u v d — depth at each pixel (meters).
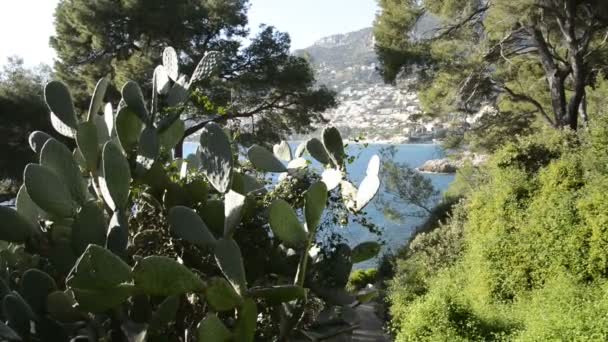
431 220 13.59
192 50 16.70
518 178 9.98
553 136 10.66
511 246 8.83
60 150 2.76
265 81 16.39
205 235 2.43
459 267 9.99
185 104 2.94
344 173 2.90
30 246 2.75
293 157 3.53
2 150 15.73
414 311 7.44
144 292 2.17
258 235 2.80
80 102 16.88
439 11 14.50
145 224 2.77
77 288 2.10
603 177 8.57
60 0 17.22
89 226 2.54
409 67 15.04
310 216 2.50
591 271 7.70
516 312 7.62
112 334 2.46
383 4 15.09
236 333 2.26
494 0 12.73
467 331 6.86
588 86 16.14
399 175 13.79
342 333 2.79
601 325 5.51
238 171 2.97
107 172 2.48
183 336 2.59
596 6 12.96
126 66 14.66
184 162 3.08
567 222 8.37
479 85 15.12
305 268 2.58
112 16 15.62
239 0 17.06
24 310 2.32
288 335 2.60
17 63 17.31
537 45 13.81
